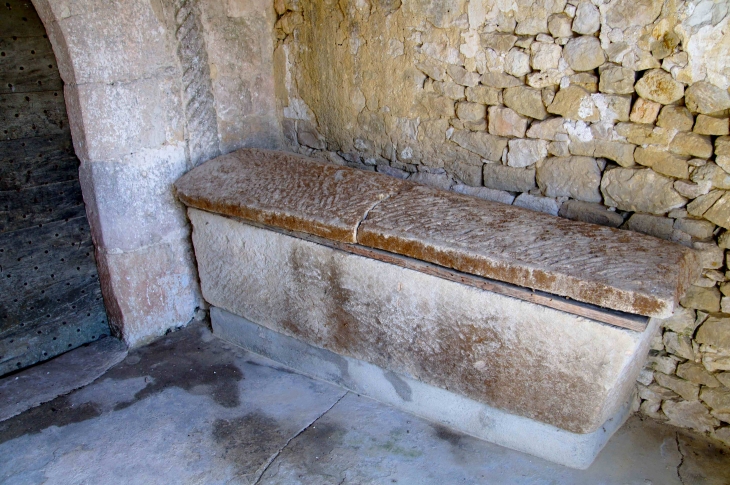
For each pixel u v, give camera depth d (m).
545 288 1.49
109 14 2.08
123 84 2.17
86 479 1.75
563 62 1.81
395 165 2.40
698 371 1.80
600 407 1.55
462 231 1.69
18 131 2.10
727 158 1.58
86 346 2.45
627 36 1.67
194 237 2.37
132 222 2.34
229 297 2.36
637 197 1.77
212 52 2.43
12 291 2.21
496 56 1.96
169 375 2.26
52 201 2.24
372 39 2.26
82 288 2.42
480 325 1.66
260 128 2.71
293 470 1.76
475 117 2.09
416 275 1.73
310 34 2.46
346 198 1.93
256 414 2.03
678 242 1.73
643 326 1.39
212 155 2.52
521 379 1.65
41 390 2.17
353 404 2.06
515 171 2.04
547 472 1.71
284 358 2.31
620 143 1.77
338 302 1.97
